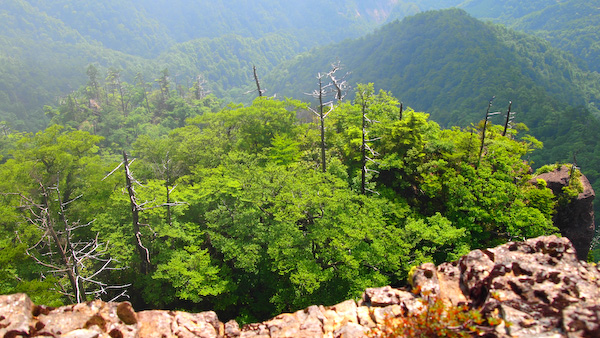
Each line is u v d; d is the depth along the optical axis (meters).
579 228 41.53
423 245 29.31
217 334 10.95
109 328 9.88
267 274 27.08
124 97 140.50
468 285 10.23
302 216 25.02
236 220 28.03
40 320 9.61
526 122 129.62
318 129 42.09
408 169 34.62
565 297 8.66
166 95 140.50
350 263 22.05
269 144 41.41
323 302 22.92
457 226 31.91
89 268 29.80
